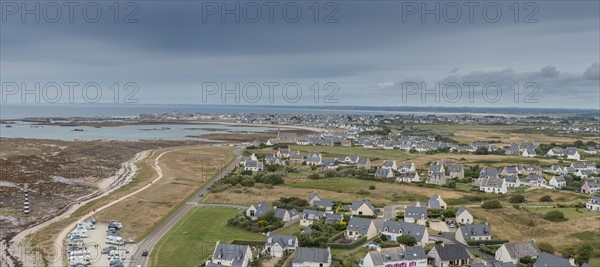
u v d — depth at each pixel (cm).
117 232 14038
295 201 17112
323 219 14862
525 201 18075
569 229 14100
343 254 11781
